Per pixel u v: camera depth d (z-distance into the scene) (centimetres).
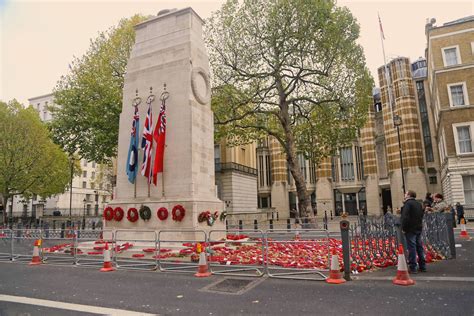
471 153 2752
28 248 1452
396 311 512
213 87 2388
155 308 568
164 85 1433
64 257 1180
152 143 1395
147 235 1300
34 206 5622
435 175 4288
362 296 600
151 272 902
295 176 2356
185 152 1340
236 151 4231
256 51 2272
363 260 848
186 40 1441
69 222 3291
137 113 1455
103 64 2658
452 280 707
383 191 4991
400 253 703
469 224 2527
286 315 512
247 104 2536
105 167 5559
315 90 2567
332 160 5234
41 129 3459
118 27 2872
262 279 774
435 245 1062
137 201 1370
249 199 4409
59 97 2852
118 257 1117
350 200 5088
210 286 718
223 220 1440
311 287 682
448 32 3047
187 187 1311
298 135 2817
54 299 639
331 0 2211
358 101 2436
